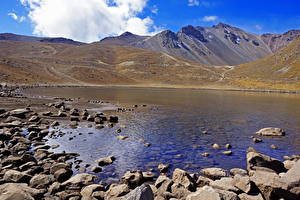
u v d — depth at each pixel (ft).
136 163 58.54
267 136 90.74
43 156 57.62
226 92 364.38
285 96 298.15
